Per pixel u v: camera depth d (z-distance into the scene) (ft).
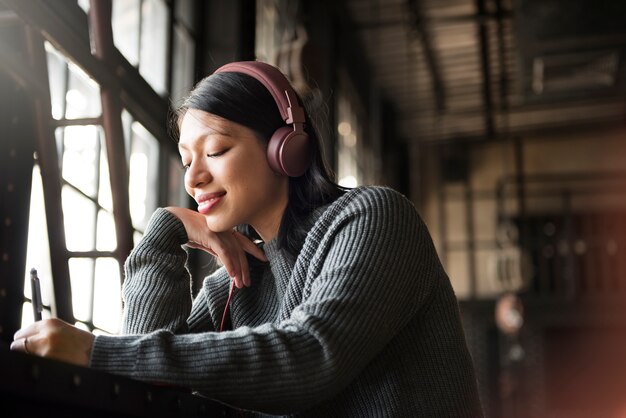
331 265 3.77
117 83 7.40
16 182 5.71
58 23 6.60
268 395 3.31
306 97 8.47
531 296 34.53
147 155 10.83
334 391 3.47
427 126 34.12
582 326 34.76
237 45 13.07
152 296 4.12
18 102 5.76
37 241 7.16
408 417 3.83
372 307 3.60
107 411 2.69
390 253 3.79
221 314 4.62
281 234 4.25
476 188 36.29
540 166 36.06
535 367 34.35
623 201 35.45
